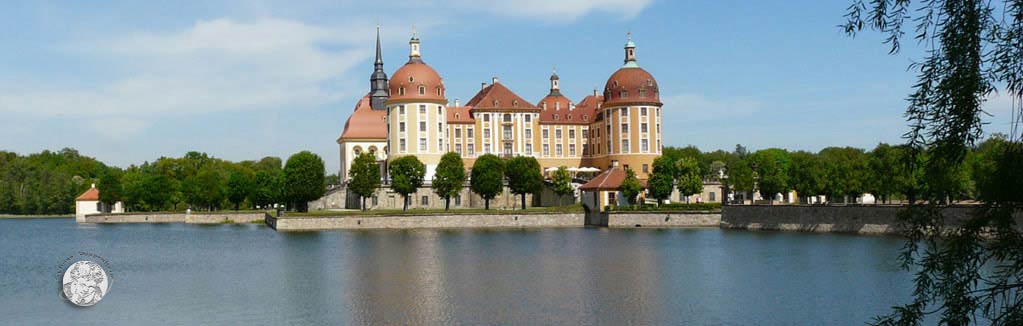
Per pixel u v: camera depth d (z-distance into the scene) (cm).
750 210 12825
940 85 1820
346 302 5559
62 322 5012
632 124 17988
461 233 12575
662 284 6256
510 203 17350
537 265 7612
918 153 1888
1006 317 1895
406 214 14238
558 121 19688
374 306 5384
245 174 19925
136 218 19262
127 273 7350
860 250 8356
